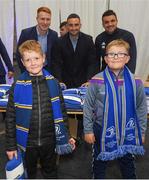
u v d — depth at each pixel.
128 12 5.09
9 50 4.88
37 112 1.82
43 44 3.34
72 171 2.62
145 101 1.96
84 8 5.00
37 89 1.83
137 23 5.16
